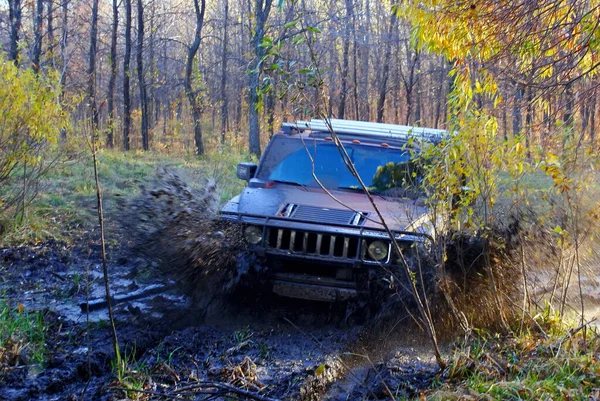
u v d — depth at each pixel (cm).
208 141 3444
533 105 616
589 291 675
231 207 617
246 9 4197
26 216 901
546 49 623
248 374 474
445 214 556
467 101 604
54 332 557
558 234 576
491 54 641
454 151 541
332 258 573
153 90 4334
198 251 602
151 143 3469
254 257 585
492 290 550
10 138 834
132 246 642
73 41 2881
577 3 614
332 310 604
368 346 552
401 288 566
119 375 456
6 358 484
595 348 483
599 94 580
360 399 452
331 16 2648
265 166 728
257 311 605
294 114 468
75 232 921
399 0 696
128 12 2977
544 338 520
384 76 3353
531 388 405
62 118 895
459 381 448
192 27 5309
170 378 466
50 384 452
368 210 614
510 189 562
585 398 396
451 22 645
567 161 562
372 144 721
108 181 1354
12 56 2414
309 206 617
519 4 611
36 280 721
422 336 557
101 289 690
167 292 638
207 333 559
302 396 452
